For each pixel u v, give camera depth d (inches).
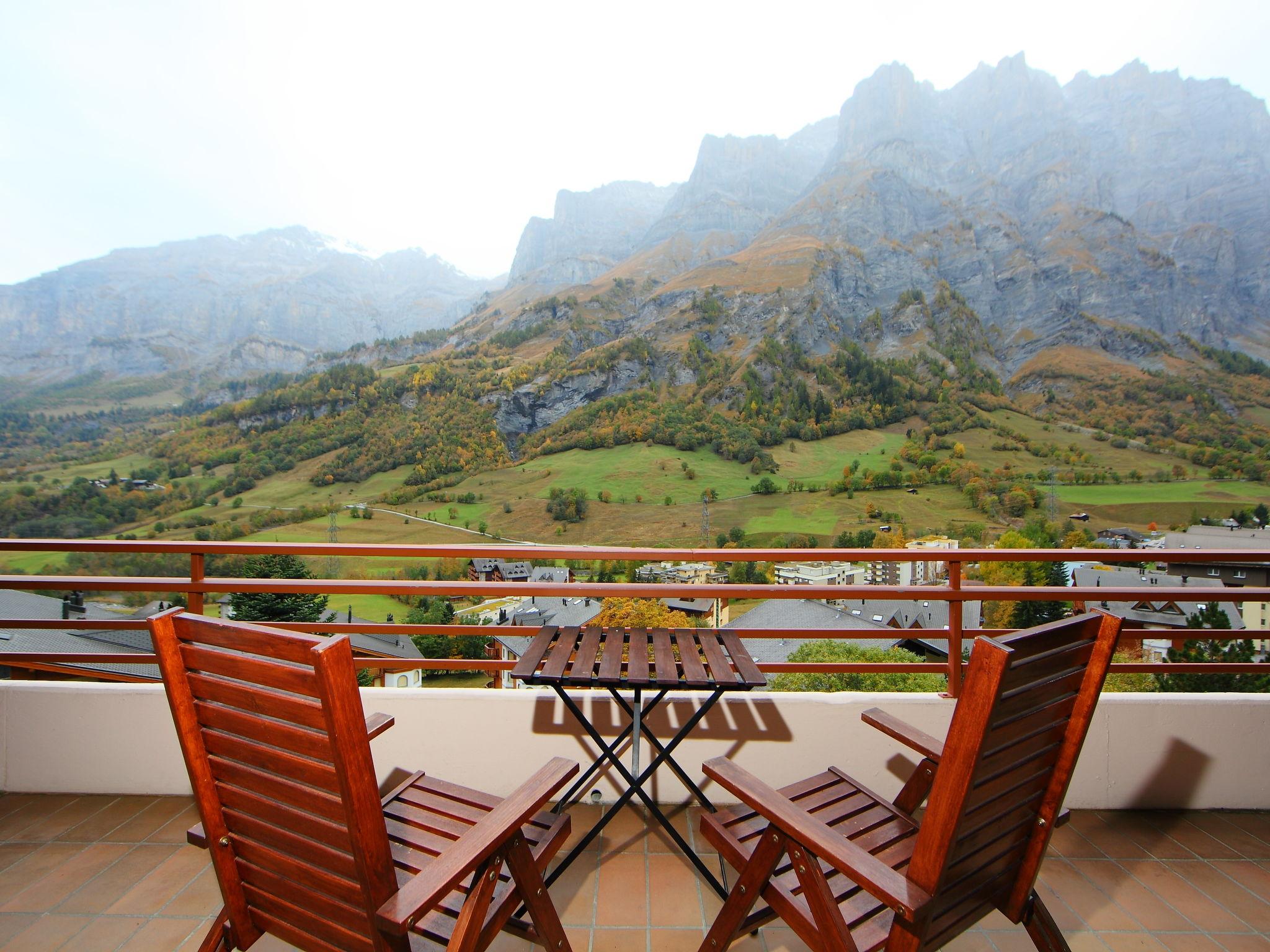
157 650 43.6
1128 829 87.7
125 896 72.3
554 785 48.8
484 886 44.8
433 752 91.3
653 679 64.7
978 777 39.9
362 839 38.5
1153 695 92.6
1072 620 43.4
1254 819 90.4
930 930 45.1
